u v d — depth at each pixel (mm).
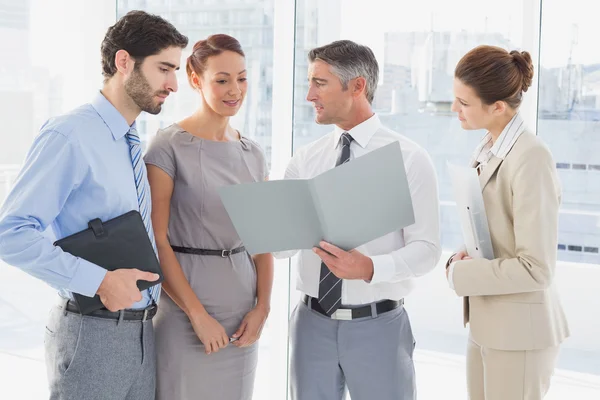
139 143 1942
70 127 1791
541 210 1839
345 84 2053
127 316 1887
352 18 3344
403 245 2084
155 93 1887
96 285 1756
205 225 2156
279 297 3246
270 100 3295
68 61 3719
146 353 1953
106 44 1887
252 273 2283
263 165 2336
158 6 3436
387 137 2109
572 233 3605
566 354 3803
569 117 3422
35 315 4238
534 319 1914
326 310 2043
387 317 2057
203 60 2129
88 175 1812
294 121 3275
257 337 2234
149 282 1842
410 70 3441
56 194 1766
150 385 1988
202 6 3350
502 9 3268
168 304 2178
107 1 3535
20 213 1716
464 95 1956
